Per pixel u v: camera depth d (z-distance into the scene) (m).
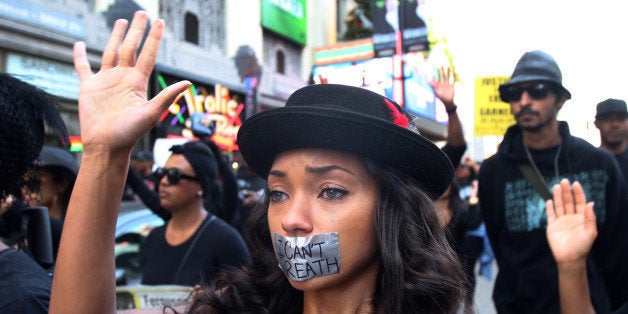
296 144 0.91
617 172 2.18
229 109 11.97
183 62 10.59
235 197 3.05
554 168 2.28
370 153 0.90
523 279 2.23
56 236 2.11
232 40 12.40
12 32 6.98
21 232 1.32
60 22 7.72
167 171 2.37
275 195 0.96
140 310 1.27
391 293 0.90
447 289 0.96
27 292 0.98
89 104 0.90
